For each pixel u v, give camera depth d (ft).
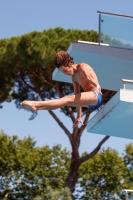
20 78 113.09
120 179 133.80
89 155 111.34
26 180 129.59
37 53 101.96
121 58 69.82
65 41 104.73
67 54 32.53
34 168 130.52
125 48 70.33
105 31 70.33
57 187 130.52
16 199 129.08
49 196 95.50
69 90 113.50
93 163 134.21
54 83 110.32
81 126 111.24
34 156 131.85
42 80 108.88
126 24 70.59
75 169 111.24
